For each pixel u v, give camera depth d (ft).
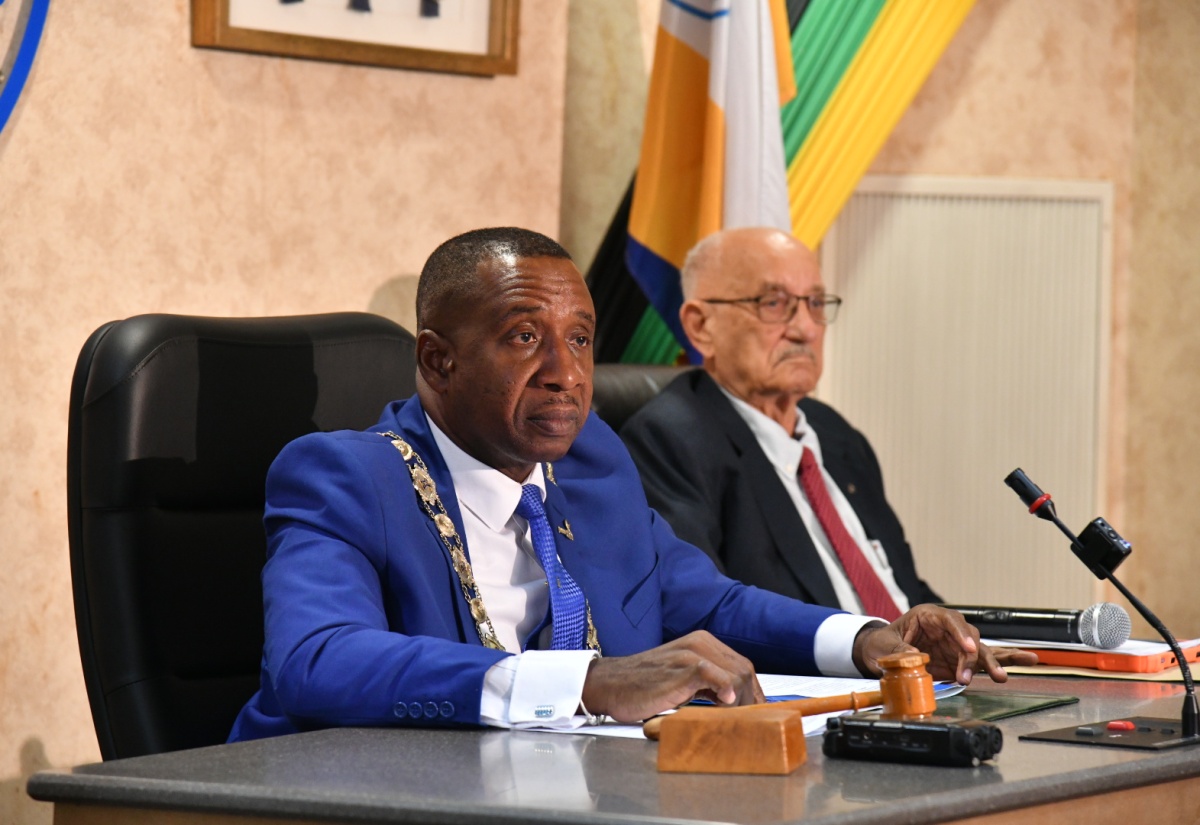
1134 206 17.34
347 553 6.45
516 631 7.04
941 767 4.66
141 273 10.18
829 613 7.47
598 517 7.54
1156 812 4.90
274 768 4.71
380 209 11.31
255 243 10.70
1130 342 17.38
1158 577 17.44
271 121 10.77
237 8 10.44
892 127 14.47
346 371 8.18
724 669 5.51
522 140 12.03
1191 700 5.34
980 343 16.79
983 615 7.92
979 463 16.80
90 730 10.16
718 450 10.82
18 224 9.64
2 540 9.66
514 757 4.92
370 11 11.05
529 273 7.03
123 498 7.16
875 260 16.47
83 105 9.90
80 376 7.27
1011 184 16.84
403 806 4.12
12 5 9.49
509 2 11.69
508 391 6.93
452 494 6.99
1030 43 17.01
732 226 12.37
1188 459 17.52
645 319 13.47
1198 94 17.43
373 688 5.68
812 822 3.80
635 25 13.87
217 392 7.57
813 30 13.84
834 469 11.79
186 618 7.27
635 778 4.50
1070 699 6.36
